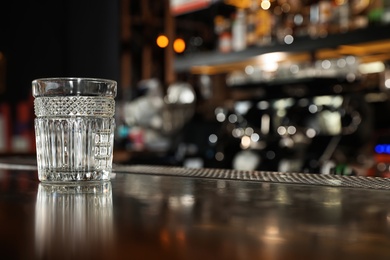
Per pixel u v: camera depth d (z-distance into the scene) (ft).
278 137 8.86
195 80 13.46
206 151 10.23
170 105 11.58
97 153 2.80
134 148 11.82
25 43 16.94
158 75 14.66
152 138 11.71
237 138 9.63
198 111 11.43
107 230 1.47
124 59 14.89
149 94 12.01
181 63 10.63
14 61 17.12
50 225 1.56
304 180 3.03
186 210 1.85
